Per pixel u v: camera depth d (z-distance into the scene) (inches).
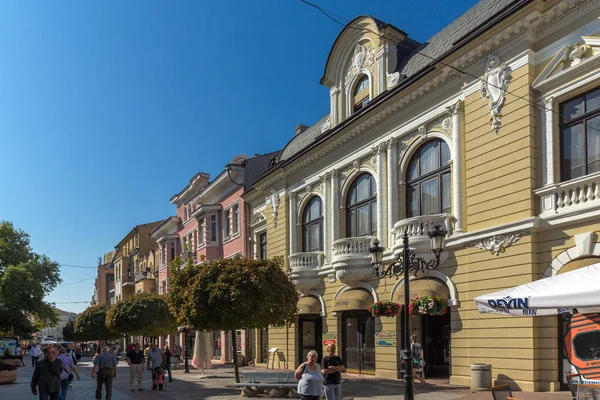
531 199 553.0
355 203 888.9
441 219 664.4
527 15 557.9
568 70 526.6
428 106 719.1
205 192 1521.9
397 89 744.3
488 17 642.8
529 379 532.4
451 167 678.5
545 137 553.0
